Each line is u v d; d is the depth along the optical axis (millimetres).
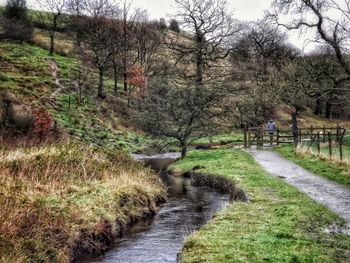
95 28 61500
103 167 19828
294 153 32031
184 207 19625
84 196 15555
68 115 48594
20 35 71062
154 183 22188
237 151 35969
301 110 70188
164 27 87688
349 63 43188
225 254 10359
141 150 44750
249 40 79125
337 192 18266
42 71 59750
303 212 14328
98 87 60344
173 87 37906
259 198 16859
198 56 61000
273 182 20469
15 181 14609
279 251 10492
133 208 17250
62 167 17688
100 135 46469
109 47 61125
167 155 43125
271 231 12195
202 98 36281
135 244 13984
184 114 35875
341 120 86688
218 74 62188
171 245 13789
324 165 25422
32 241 11062
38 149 20031
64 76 60812
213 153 35438
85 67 67375
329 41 39594
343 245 10977
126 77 65375
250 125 57969
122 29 67125
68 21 79438
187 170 29781
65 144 22062
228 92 42281
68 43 79375
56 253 11445
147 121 36375
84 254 12695
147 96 40406
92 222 13797
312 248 10695
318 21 39625
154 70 66312
